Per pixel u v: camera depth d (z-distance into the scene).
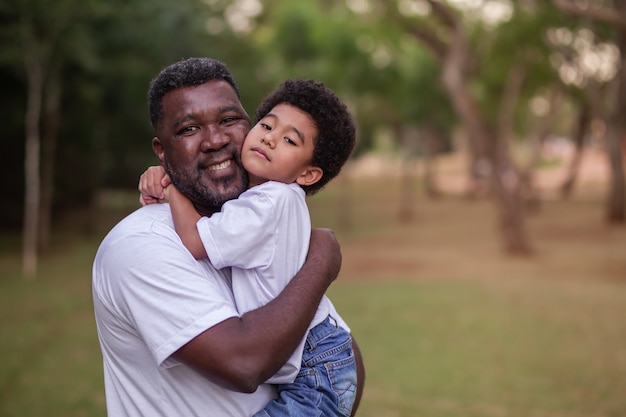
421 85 21.11
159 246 1.83
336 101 2.11
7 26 12.57
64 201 20.58
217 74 2.04
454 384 6.20
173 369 1.84
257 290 1.92
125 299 1.81
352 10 17.55
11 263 13.57
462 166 49.00
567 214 23.09
